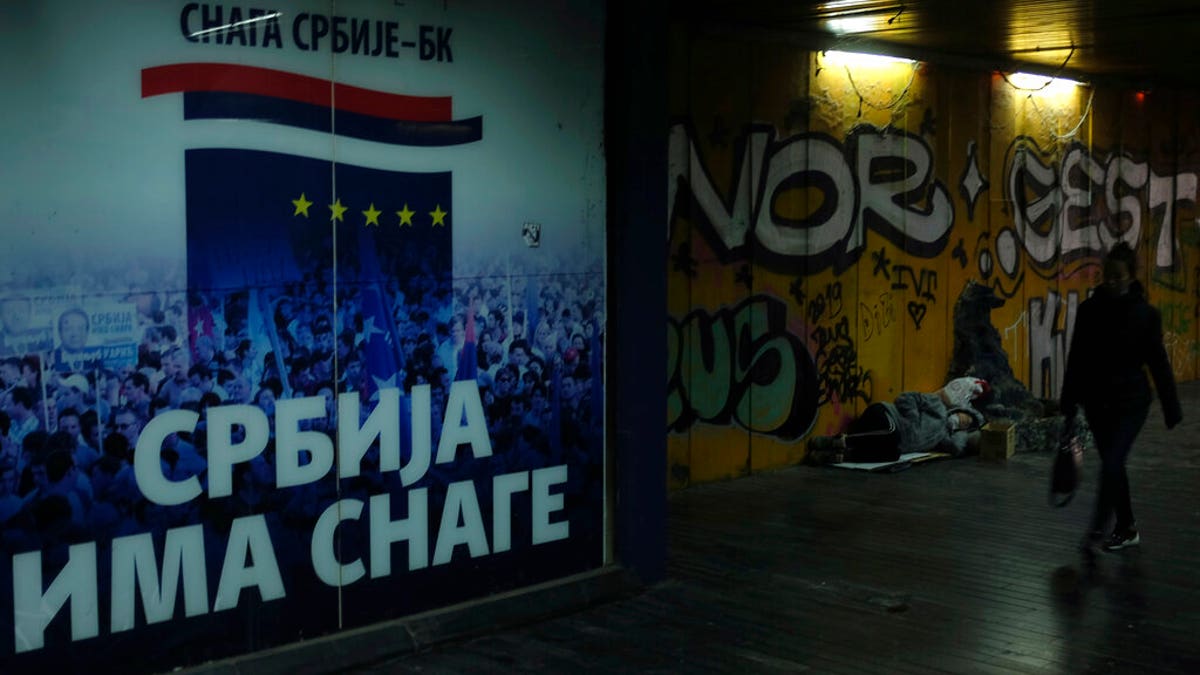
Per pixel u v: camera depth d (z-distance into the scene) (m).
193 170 5.50
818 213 11.05
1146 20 10.29
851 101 11.29
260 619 5.82
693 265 10.00
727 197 10.23
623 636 6.50
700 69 9.92
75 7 5.14
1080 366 8.12
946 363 12.57
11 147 5.00
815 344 11.12
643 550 7.35
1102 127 14.99
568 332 6.98
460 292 6.48
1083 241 14.75
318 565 6.01
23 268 5.05
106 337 5.29
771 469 10.83
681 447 10.05
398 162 6.20
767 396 10.73
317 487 5.98
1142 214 15.92
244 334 5.70
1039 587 7.44
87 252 5.21
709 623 6.73
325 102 5.92
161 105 5.40
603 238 7.12
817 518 9.13
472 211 6.50
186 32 5.45
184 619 5.57
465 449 6.55
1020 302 13.68
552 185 6.84
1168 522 9.10
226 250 5.62
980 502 9.69
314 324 5.93
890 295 11.86
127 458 5.37
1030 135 13.68
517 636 6.49
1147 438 12.73
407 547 6.34
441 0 6.32
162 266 5.43
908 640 6.48
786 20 10.08
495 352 6.64
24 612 5.12
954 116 12.53
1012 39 11.36
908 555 8.13
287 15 5.77
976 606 7.06
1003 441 11.27
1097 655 6.29
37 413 5.12
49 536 5.17
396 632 6.21
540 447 6.88
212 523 5.64
